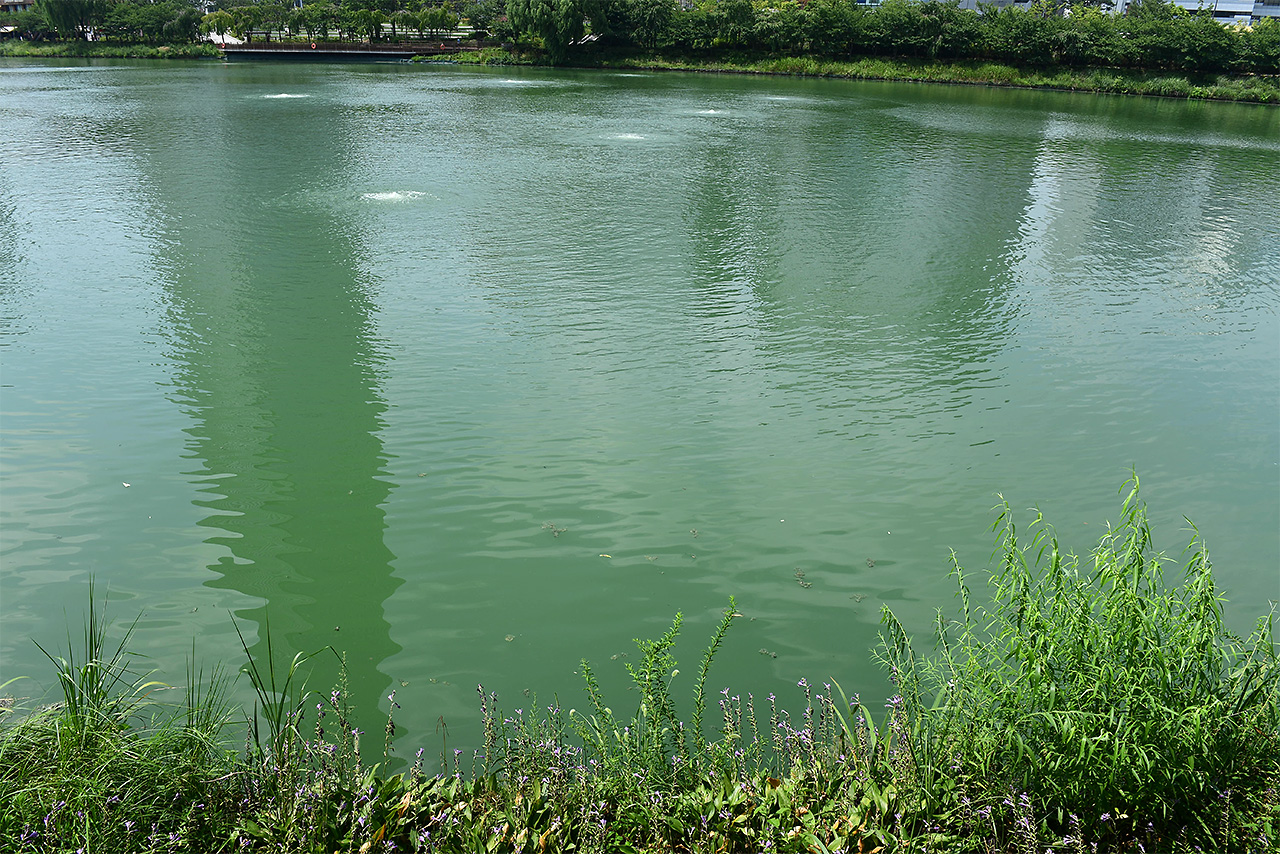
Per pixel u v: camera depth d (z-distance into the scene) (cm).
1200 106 5866
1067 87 6775
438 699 657
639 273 1898
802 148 3641
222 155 3216
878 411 1233
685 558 866
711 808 437
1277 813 410
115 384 1290
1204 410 1248
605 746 470
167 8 9350
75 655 714
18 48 8850
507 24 8481
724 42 7938
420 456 1083
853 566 854
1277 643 669
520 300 1706
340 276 1834
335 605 786
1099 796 425
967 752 457
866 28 7506
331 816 429
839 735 495
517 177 2919
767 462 1075
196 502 973
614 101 5338
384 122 4169
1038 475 1052
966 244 2192
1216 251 2173
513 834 420
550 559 862
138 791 423
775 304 1706
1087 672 461
